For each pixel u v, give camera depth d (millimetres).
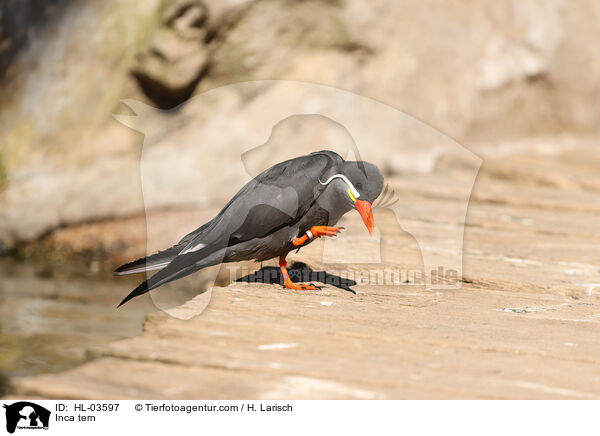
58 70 22078
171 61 20922
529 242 12094
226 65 21094
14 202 20781
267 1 21031
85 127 21484
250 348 6191
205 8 20672
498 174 20359
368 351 6262
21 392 5297
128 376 5555
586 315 7695
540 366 6055
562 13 26969
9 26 22734
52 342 11922
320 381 5582
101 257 19922
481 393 5473
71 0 22344
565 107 26812
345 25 22125
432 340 6598
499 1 26156
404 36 23438
